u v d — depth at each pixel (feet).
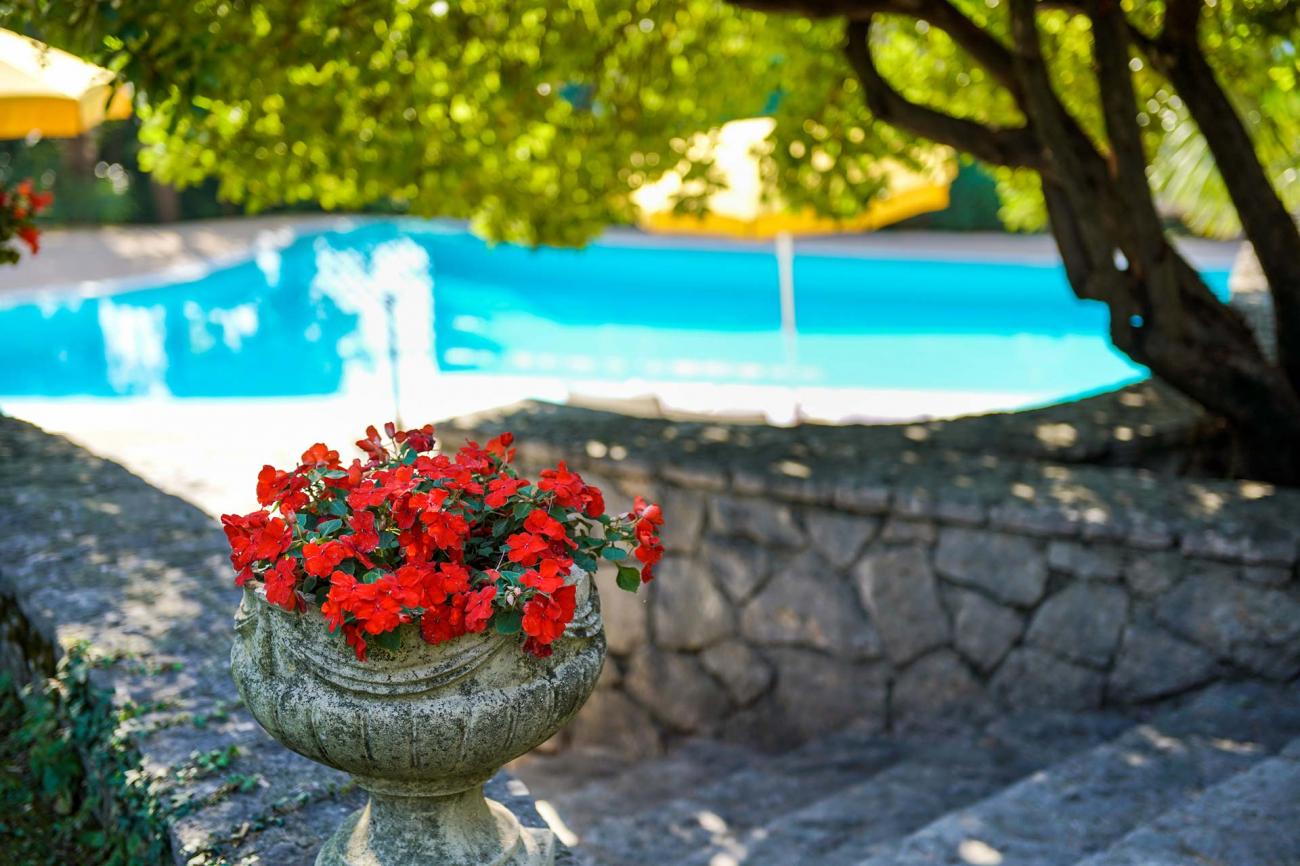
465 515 6.89
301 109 17.58
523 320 53.83
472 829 7.52
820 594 17.01
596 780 17.89
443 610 6.47
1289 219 17.01
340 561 6.58
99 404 32.40
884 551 16.44
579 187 21.88
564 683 6.93
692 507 17.79
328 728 6.64
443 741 6.64
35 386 43.68
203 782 9.11
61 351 47.34
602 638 7.36
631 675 18.86
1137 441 19.38
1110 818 11.64
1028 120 17.62
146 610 11.95
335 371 45.32
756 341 50.14
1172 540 14.67
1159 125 21.66
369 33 16.21
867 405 36.06
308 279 57.77
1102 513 15.15
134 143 62.54
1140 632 15.03
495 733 6.73
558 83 19.85
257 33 15.47
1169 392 21.77
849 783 15.51
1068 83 22.27
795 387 34.22
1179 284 17.44
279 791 9.07
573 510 7.23
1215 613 14.60
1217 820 10.77
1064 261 17.81
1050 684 15.64
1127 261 16.97
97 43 12.94
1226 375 17.25
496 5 17.87
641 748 18.90
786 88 22.34
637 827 15.11
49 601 12.09
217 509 21.17
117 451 25.93
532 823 8.89
